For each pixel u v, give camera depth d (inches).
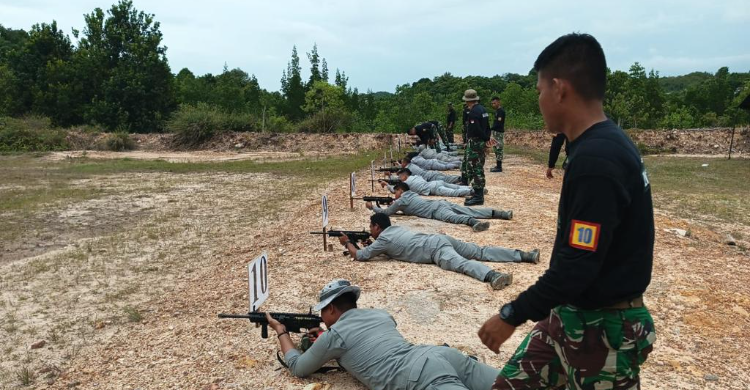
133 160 989.8
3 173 761.6
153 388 163.8
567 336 87.7
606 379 87.4
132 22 1636.3
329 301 157.3
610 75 1658.5
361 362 146.9
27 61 1587.1
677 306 212.8
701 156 1037.8
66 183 653.3
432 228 336.5
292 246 314.8
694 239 337.1
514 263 265.0
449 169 617.0
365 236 287.4
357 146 1206.3
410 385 135.4
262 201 501.7
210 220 422.3
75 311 238.4
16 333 216.2
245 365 173.6
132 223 421.7
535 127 1316.4
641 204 82.2
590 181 79.4
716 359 170.4
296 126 1414.9
